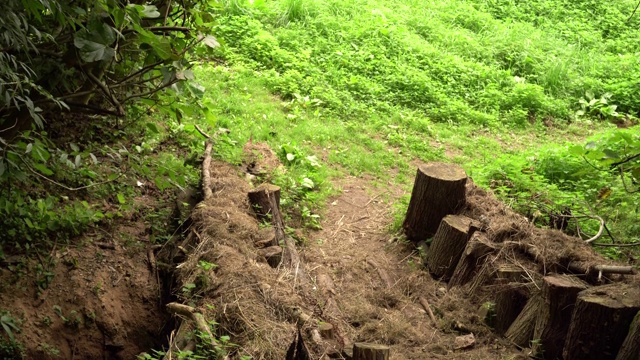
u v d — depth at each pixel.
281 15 13.38
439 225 7.62
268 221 7.38
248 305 5.74
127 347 6.61
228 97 10.66
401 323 6.61
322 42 12.84
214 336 5.54
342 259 7.67
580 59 14.69
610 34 16.69
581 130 12.28
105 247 7.09
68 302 6.52
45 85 6.42
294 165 9.30
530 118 12.52
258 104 10.69
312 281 6.98
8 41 5.09
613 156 6.47
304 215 8.32
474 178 9.31
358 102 11.60
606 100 13.28
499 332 6.59
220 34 12.30
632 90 13.38
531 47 14.52
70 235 7.06
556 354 6.14
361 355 5.25
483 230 7.22
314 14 13.71
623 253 7.58
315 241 8.03
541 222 7.94
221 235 6.62
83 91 6.66
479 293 6.84
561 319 6.12
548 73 13.59
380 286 7.32
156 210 7.75
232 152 8.91
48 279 6.57
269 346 5.40
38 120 5.30
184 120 9.35
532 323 6.35
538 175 9.26
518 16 16.47
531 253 6.75
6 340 6.00
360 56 12.73
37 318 6.33
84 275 6.74
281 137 9.98
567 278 6.33
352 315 6.72
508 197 8.72
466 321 6.66
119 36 5.74
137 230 7.44
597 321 5.81
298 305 5.97
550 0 17.42
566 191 9.24
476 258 7.00
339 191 9.12
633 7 17.69
